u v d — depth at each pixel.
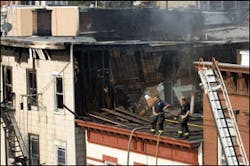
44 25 65.38
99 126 53.28
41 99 58.88
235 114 43.69
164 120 52.34
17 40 59.22
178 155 48.06
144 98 58.34
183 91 60.56
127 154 51.47
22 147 61.16
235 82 43.50
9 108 61.66
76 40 59.44
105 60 57.00
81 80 56.03
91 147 55.19
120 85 57.88
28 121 60.53
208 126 45.84
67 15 64.62
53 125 57.97
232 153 39.09
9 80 62.53
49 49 56.31
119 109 56.97
